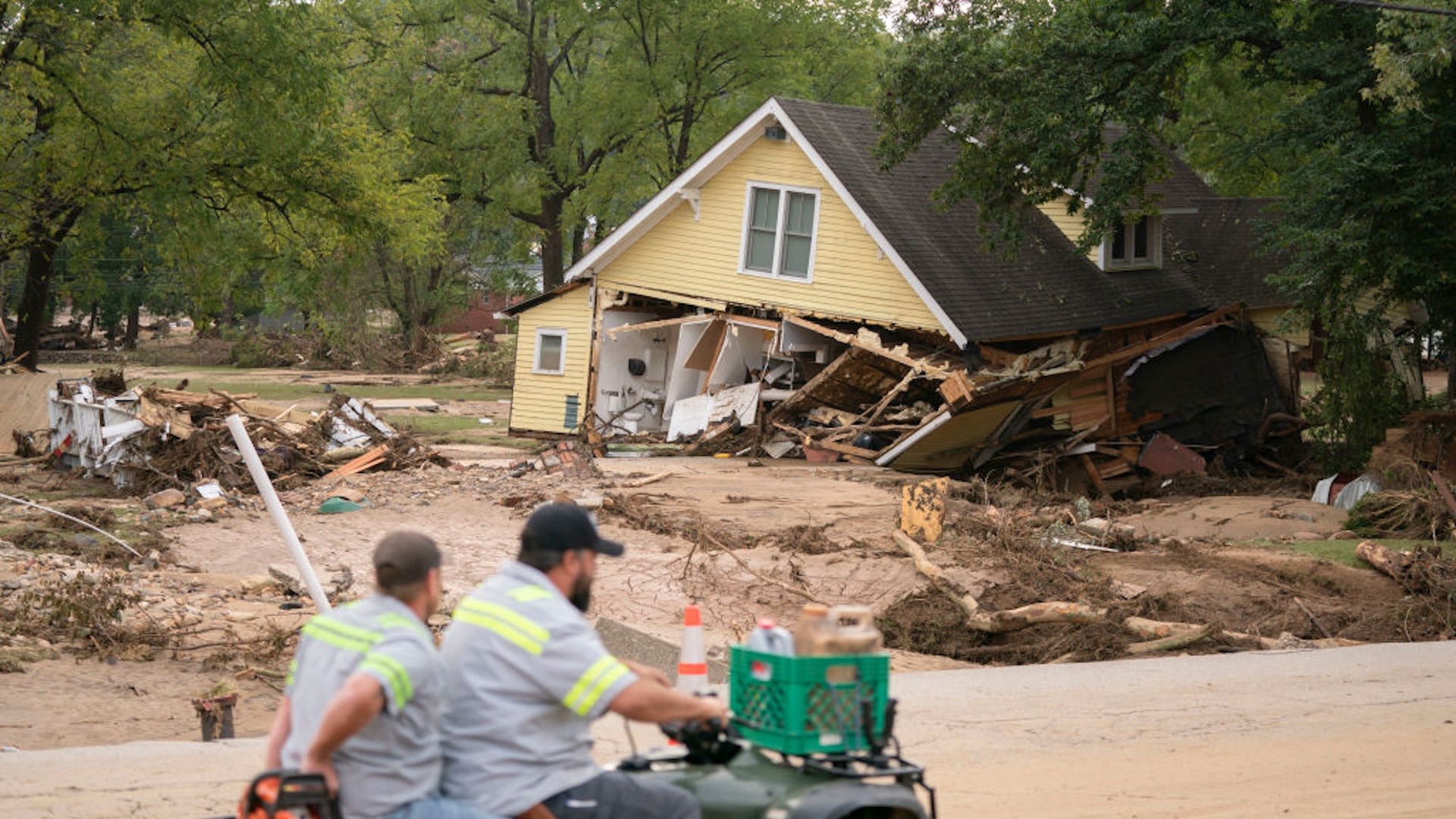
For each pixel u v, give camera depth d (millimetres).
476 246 60062
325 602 10242
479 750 4305
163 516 19875
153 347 81625
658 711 4383
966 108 25672
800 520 19312
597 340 32469
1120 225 30547
